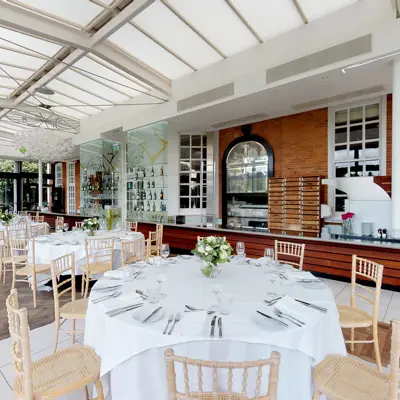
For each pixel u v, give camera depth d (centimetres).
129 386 169
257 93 524
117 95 779
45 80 656
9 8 426
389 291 438
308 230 629
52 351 272
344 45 417
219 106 598
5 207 1402
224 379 164
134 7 421
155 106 720
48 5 438
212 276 255
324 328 186
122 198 999
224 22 466
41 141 750
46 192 1555
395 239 433
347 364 184
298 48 466
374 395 158
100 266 423
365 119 593
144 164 819
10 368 246
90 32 502
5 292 448
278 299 204
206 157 842
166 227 740
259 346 164
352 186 569
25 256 480
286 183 675
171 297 209
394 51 376
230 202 816
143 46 540
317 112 655
